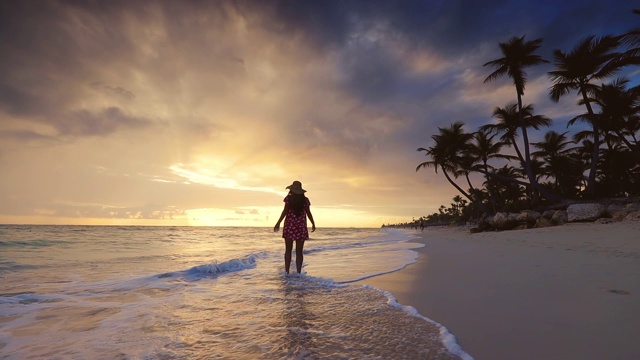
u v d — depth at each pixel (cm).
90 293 448
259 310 343
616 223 1702
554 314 294
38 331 286
